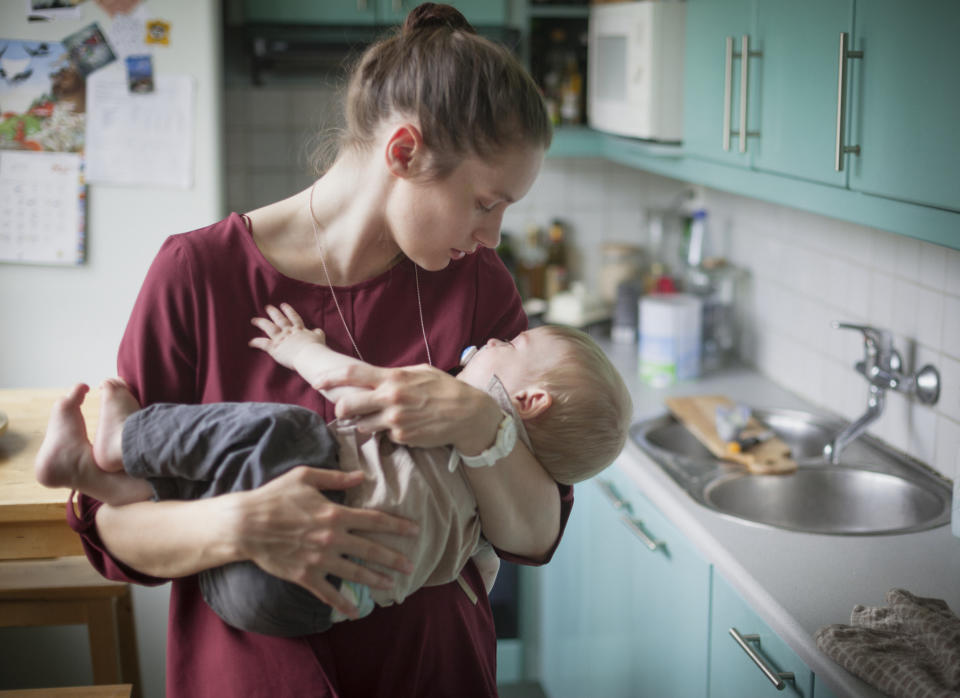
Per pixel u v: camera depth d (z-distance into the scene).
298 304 1.34
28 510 1.78
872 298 2.42
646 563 2.28
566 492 1.43
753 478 2.28
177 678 1.34
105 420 1.23
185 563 1.19
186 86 2.65
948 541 1.92
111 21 2.61
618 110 2.94
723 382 2.96
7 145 2.63
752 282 3.09
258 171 3.41
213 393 1.31
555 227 3.56
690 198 3.53
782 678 1.65
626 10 2.84
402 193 1.25
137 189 2.68
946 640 1.47
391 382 1.19
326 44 3.01
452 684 1.38
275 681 1.27
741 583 1.79
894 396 2.35
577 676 2.78
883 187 1.74
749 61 2.21
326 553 1.15
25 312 2.71
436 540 1.24
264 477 1.17
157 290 1.29
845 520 2.26
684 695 2.09
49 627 2.59
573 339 1.39
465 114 1.19
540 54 3.37
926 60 1.60
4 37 2.59
